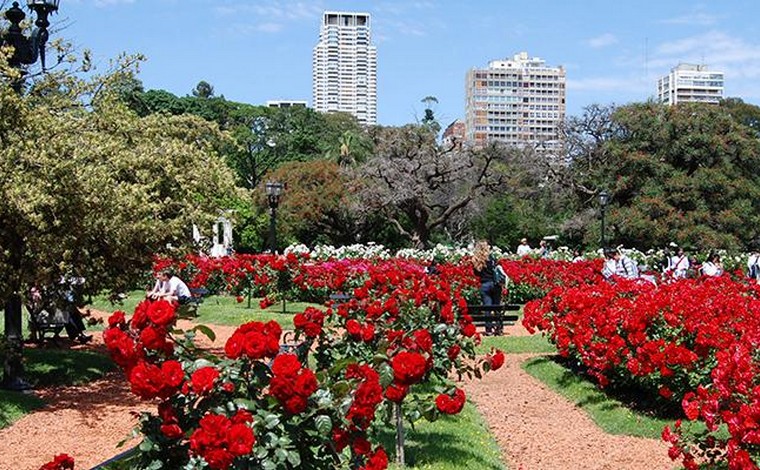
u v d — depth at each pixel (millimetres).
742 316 8867
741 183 38219
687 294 9625
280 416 3770
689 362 7680
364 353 6855
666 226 37281
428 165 40719
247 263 19391
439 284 9375
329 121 67062
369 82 171750
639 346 8570
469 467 6449
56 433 7574
